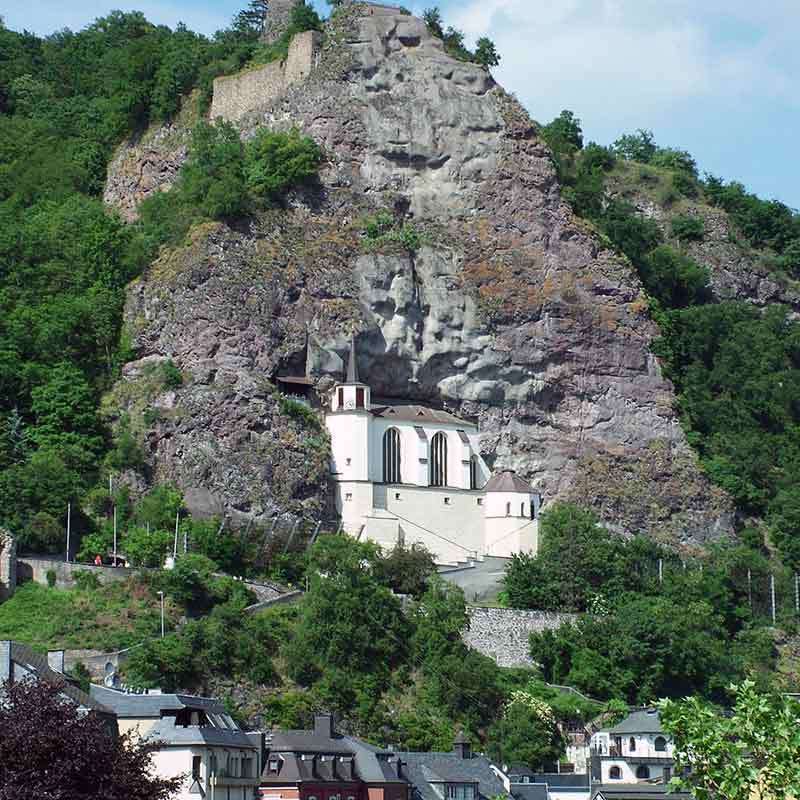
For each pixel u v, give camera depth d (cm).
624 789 18225
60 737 11656
